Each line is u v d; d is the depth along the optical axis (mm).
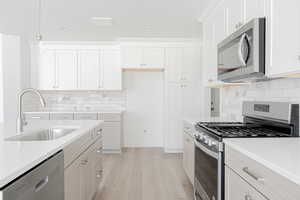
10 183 949
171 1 2924
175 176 3516
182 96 4941
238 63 1962
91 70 5199
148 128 5586
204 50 3330
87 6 3111
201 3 2969
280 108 1893
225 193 1643
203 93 4918
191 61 4945
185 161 3311
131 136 5570
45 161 1291
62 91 5484
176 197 2791
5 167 1001
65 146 1604
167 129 4961
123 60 4938
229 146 1557
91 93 5508
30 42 5176
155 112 5582
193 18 3572
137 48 4938
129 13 3373
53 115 4914
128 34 4562
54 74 5168
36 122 2824
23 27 4082
